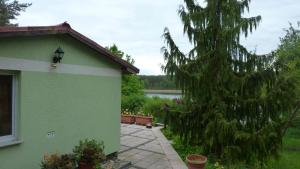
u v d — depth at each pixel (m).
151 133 11.80
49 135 5.71
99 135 7.10
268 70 7.39
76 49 6.31
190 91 8.06
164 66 8.11
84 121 6.61
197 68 7.96
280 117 7.38
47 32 5.18
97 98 7.02
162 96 20.56
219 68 7.72
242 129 7.83
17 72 5.06
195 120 8.38
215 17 7.75
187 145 9.03
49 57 5.62
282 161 9.49
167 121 8.55
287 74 7.51
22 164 5.16
